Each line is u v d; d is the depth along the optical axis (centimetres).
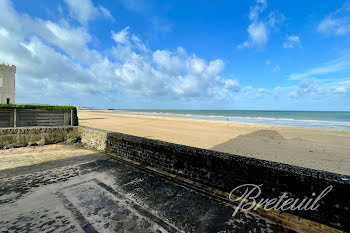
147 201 297
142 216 255
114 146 598
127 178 392
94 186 351
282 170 268
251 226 235
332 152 823
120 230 225
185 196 314
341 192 223
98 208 273
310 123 2550
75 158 548
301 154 780
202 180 363
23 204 279
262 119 3425
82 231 221
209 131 1478
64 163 496
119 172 428
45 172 424
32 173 416
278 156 741
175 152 414
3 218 243
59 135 788
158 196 313
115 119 2589
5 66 2433
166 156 434
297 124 2364
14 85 2544
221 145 935
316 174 244
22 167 458
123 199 302
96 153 609
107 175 409
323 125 2231
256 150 839
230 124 2066
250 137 1208
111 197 308
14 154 590
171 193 325
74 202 289
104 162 508
